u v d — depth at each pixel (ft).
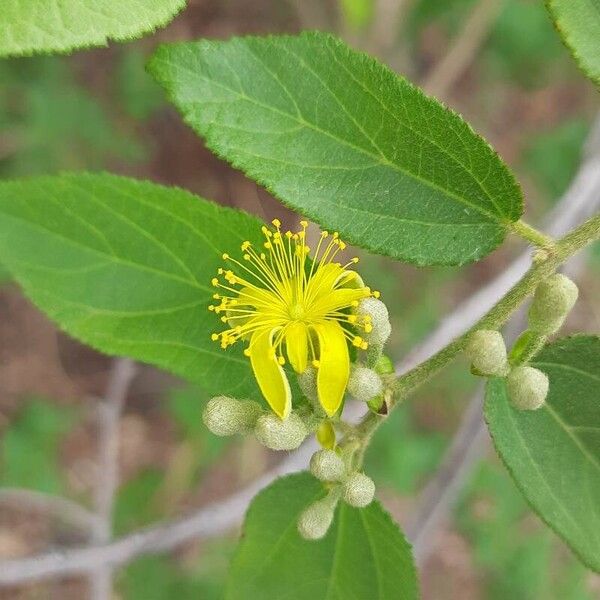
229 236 0.36
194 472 0.95
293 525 0.36
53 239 0.36
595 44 0.29
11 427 0.90
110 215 0.36
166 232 0.36
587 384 0.32
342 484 0.32
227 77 0.31
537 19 0.93
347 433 0.32
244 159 0.31
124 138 0.88
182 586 0.88
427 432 0.92
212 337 0.33
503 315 0.30
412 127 0.31
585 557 0.31
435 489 0.55
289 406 0.30
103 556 0.49
